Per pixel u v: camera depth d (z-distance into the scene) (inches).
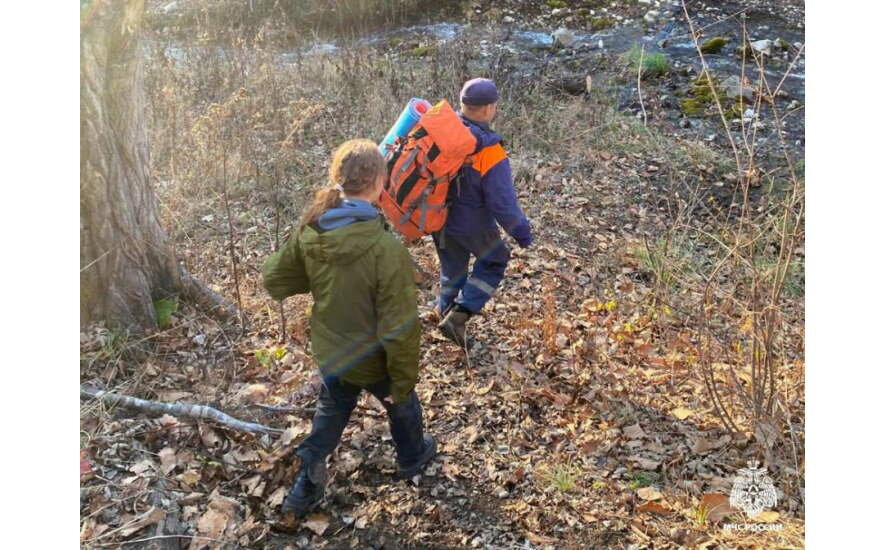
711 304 178.4
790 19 386.3
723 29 376.8
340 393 115.9
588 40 372.2
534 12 410.9
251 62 307.7
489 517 122.1
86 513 114.7
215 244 196.7
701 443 136.4
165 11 390.9
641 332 172.9
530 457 134.0
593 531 119.3
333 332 109.4
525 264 199.2
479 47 358.9
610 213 229.9
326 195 106.9
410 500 124.8
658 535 119.0
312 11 391.5
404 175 143.6
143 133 155.0
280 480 125.2
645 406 147.7
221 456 128.3
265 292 177.0
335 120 266.8
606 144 269.0
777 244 208.1
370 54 329.4
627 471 131.5
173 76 276.1
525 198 233.1
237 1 386.0
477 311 157.2
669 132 280.2
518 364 155.9
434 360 158.6
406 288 106.3
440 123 140.3
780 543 116.2
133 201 152.8
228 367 150.3
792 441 129.5
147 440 129.3
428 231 149.6
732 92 306.0
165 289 161.3
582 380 153.8
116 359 145.5
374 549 116.8
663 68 327.6
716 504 123.3
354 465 129.8
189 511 118.2
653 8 406.9
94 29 142.3
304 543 117.0
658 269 190.9
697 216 230.8
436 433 138.7
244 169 228.4
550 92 301.4
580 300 185.8
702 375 153.9
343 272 105.7
